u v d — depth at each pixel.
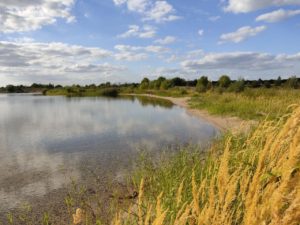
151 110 29.23
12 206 6.26
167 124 18.59
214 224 2.11
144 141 12.98
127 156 10.14
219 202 2.21
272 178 2.04
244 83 38.12
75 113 26.78
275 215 1.80
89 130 16.47
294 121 2.07
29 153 11.12
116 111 28.42
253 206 1.96
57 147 12.10
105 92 79.75
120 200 5.88
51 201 6.38
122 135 14.67
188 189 3.98
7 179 8.04
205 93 50.97
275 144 2.14
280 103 17.12
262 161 2.14
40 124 19.41
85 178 7.82
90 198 6.20
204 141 12.45
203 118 21.09
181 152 7.18
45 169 8.91
